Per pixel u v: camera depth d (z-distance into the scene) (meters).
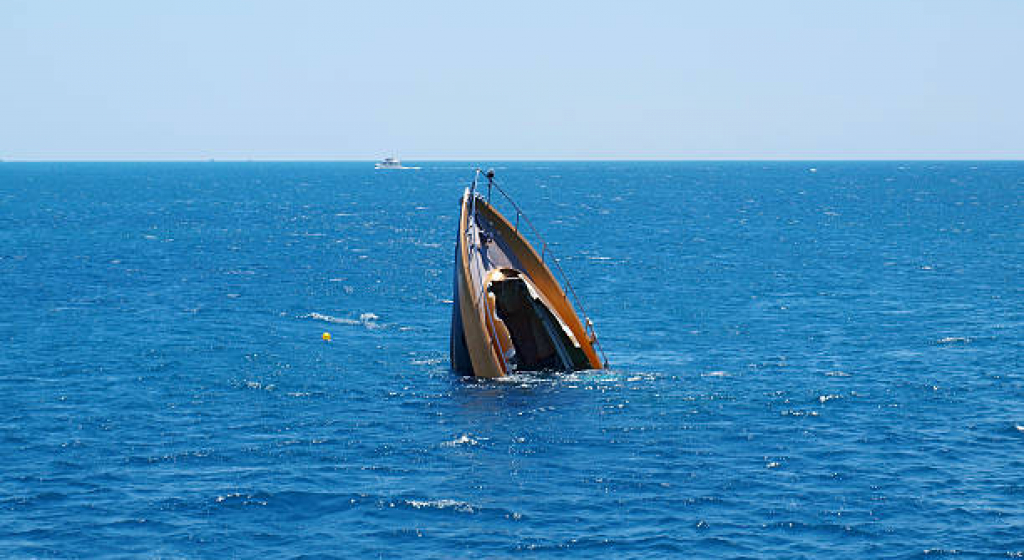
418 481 26.34
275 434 30.45
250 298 59.72
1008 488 25.64
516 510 24.34
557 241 100.00
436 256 87.06
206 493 25.34
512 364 39.25
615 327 49.81
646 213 148.38
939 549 22.02
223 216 144.38
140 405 33.69
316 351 43.12
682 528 23.25
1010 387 36.12
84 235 106.69
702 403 34.03
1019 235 103.88
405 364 40.59
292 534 22.98
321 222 133.25
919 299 58.66
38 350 42.94
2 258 81.38
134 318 51.69
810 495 25.22
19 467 27.14
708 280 68.69
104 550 22.02
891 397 34.75
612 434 30.42
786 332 48.16
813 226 120.12
